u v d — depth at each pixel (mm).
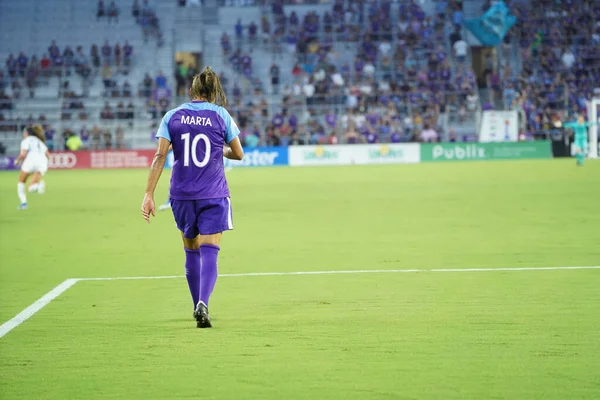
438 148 84812
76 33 96250
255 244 24266
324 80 90438
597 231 25844
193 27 96000
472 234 25688
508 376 9836
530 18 94750
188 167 12750
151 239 26266
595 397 8969
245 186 51125
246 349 11430
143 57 93312
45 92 89562
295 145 85062
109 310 14766
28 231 29266
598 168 62781
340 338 12016
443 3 96312
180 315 14156
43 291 17078
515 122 86125
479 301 14852
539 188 44438
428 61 91375
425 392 9234
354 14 96062
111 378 10102
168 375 10172
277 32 94812
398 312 13945
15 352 11594
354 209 34875
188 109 12898
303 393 9281
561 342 11562
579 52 93250
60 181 61312
